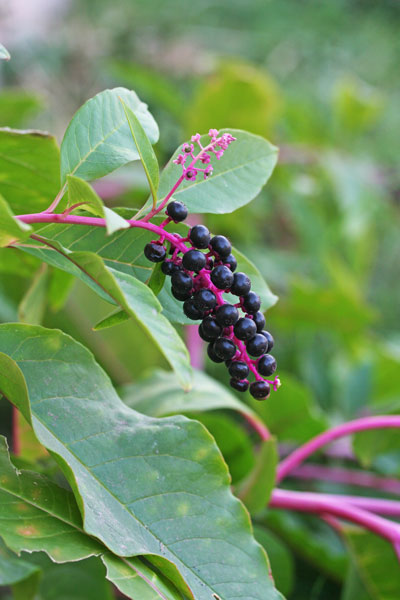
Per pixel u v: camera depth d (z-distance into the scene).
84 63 2.01
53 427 0.61
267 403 0.96
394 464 1.10
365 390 1.28
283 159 1.53
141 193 1.25
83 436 0.61
